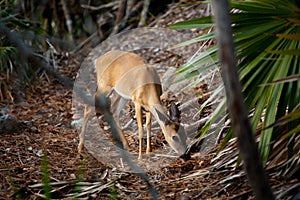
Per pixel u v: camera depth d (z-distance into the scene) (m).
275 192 6.64
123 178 8.02
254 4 7.25
